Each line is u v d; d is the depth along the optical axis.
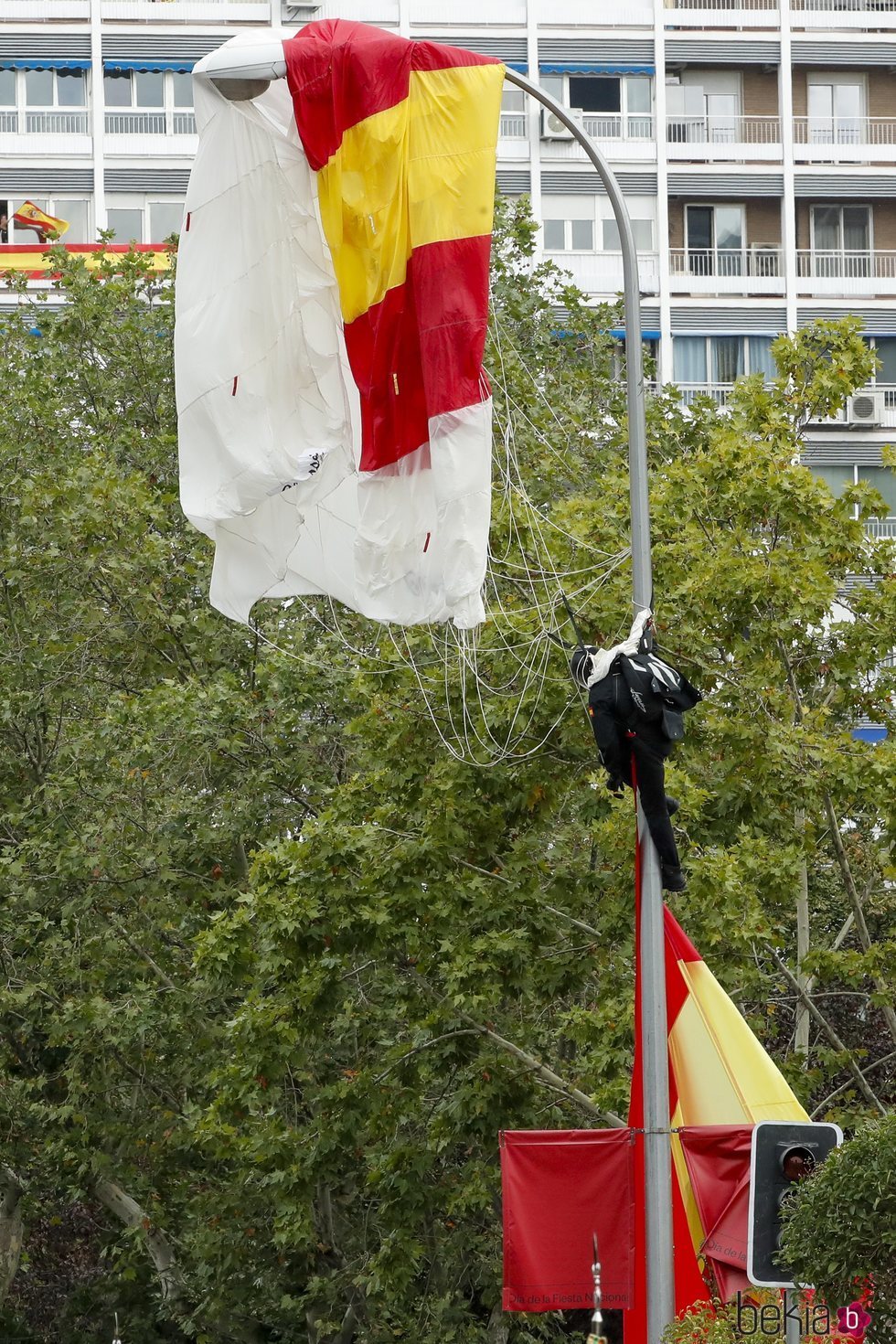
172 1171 50.28
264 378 27.36
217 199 27.38
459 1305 45.72
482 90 26.67
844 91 107.50
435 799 39.38
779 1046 55.25
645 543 26.47
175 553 52.59
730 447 38.47
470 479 25.98
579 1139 27.67
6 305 100.81
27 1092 50.53
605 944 40.06
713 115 106.44
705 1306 24.94
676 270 105.50
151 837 46.88
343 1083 40.81
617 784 26.12
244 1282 47.50
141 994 46.66
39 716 53.16
